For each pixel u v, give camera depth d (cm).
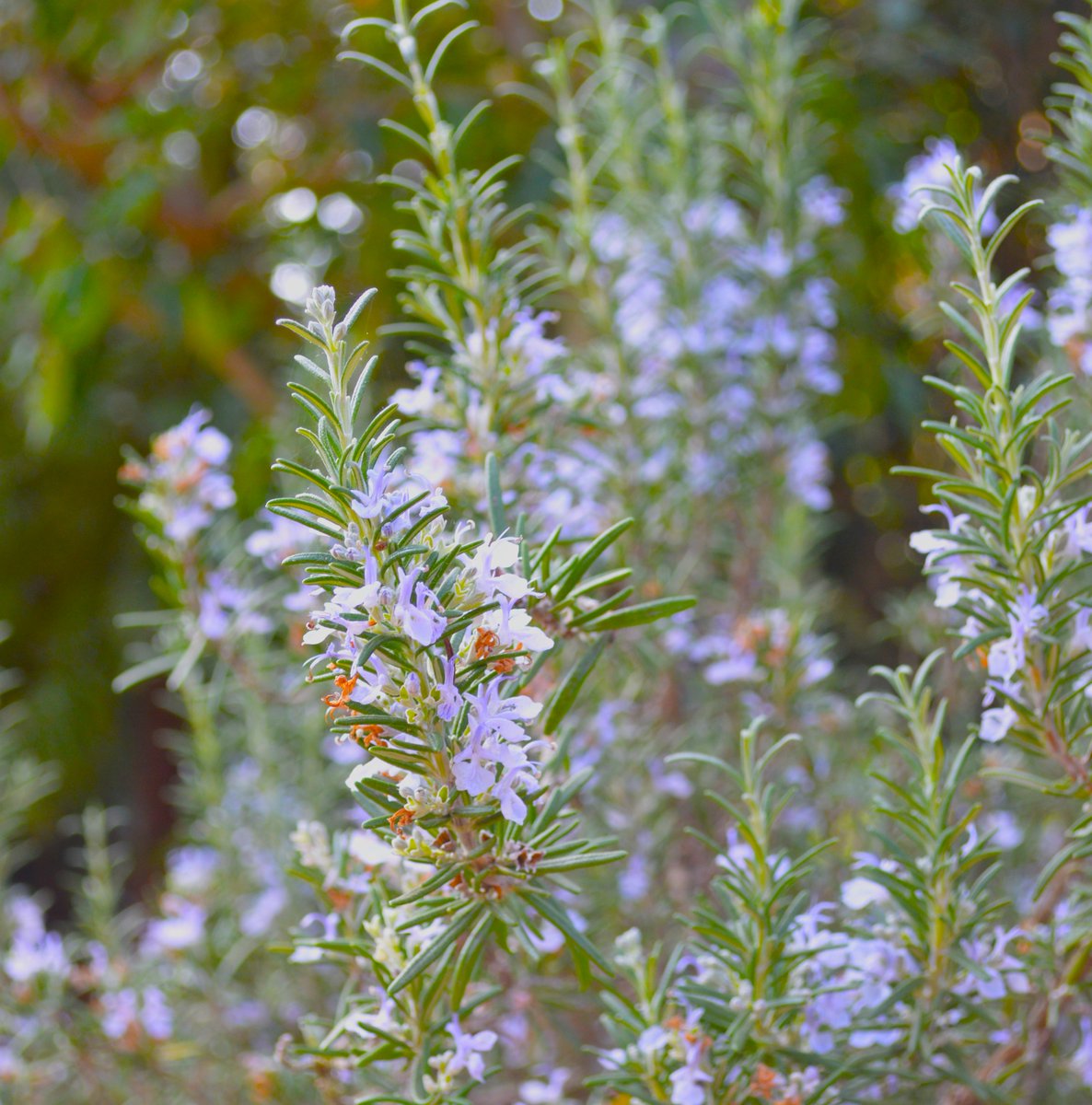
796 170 96
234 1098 81
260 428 150
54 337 160
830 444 160
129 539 221
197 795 96
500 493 61
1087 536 61
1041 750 62
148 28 159
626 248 92
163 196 169
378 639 55
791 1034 64
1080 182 71
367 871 65
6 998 77
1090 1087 68
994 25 152
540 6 147
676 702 88
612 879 76
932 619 91
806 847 79
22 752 204
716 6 97
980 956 64
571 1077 75
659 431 87
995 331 60
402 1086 66
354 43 156
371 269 152
